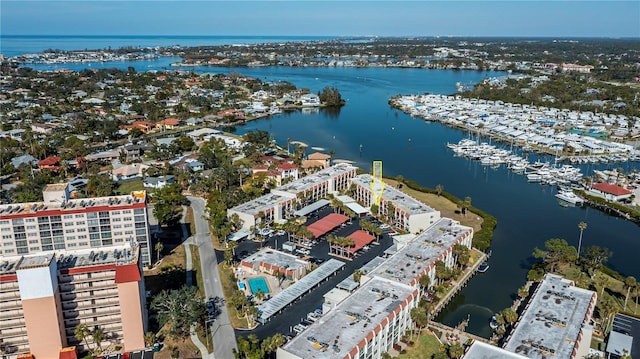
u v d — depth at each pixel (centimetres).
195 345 14238
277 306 16038
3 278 12619
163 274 18375
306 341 12594
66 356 13125
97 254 14325
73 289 13575
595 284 17988
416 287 15800
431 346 14500
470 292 17900
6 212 17650
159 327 15038
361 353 12600
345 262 19712
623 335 14338
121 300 13475
